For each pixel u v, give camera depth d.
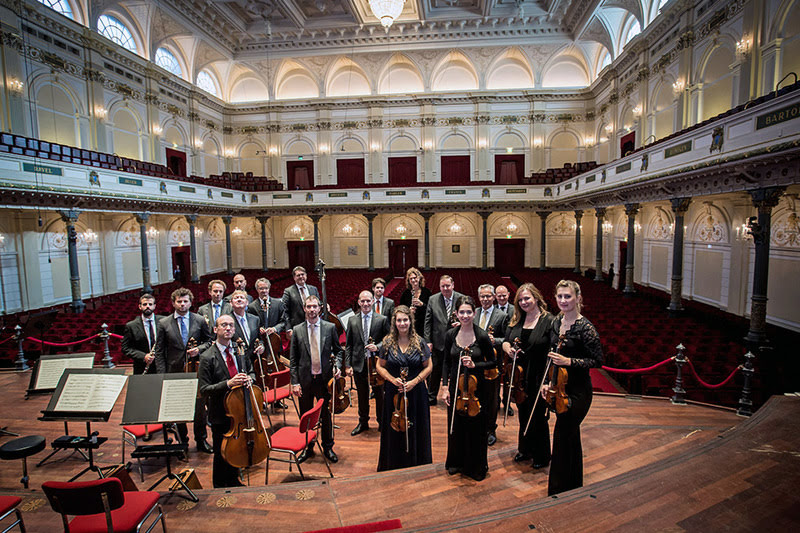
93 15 18.88
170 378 4.12
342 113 29.30
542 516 2.71
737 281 14.13
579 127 27.48
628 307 14.09
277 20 23.92
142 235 19.17
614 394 6.82
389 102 28.72
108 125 19.78
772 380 8.12
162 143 23.45
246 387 4.29
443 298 6.54
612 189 16.77
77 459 5.09
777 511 2.57
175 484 4.13
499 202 25.69
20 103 15.73
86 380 4.25
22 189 13.29
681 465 3.15
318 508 3.77
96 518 3.23
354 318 5.88
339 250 30.88
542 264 26.92
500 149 28.41
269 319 6.91
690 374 7.96
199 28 22.30
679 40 16.50
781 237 12.54
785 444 3.37
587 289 18.75
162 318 5.62
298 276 7.12
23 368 8.65
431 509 3.68
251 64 28.50
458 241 30.05
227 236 26.58
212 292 6.33
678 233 13.49
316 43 25.27
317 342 5.21
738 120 9.97
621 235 23.05
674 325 11.54
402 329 4.41
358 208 27.03
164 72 23.02
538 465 4.33
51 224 17.52
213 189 23.73
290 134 29.72
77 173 15.36
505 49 26.47
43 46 16.77
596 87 25.72
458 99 28.11
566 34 23.92
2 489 4.25
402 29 23.98
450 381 4.19
